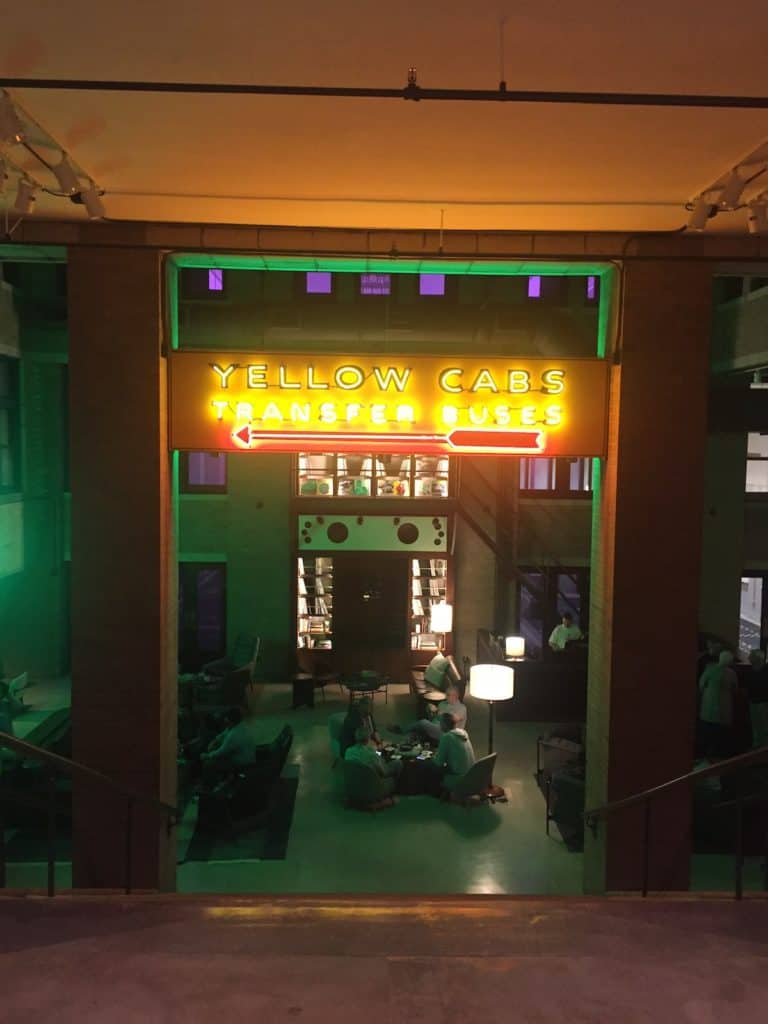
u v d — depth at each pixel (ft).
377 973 11.78
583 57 14.39
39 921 14.15
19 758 34.12
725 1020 10.69
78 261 25.11
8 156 19.38
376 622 54.19
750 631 75.92
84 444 25.41
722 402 48.85
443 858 31.35
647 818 20.81
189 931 13.58
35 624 52.85
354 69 14.97
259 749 37.11
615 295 25.86
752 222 21.04
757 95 15.97
